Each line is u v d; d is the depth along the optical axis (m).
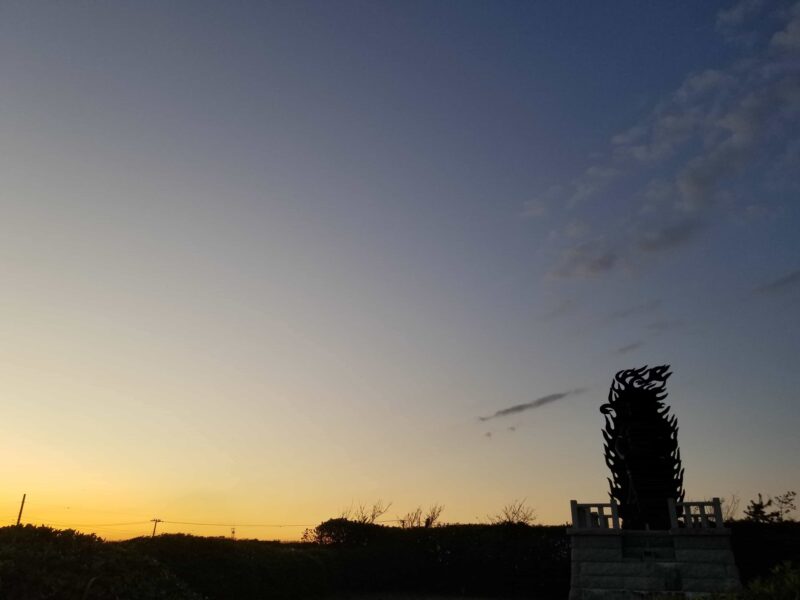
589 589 23.20
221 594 21.06
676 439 27.53
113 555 13.12
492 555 30.88
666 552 23.39
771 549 25.20
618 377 29.14
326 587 28.86
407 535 33.69
